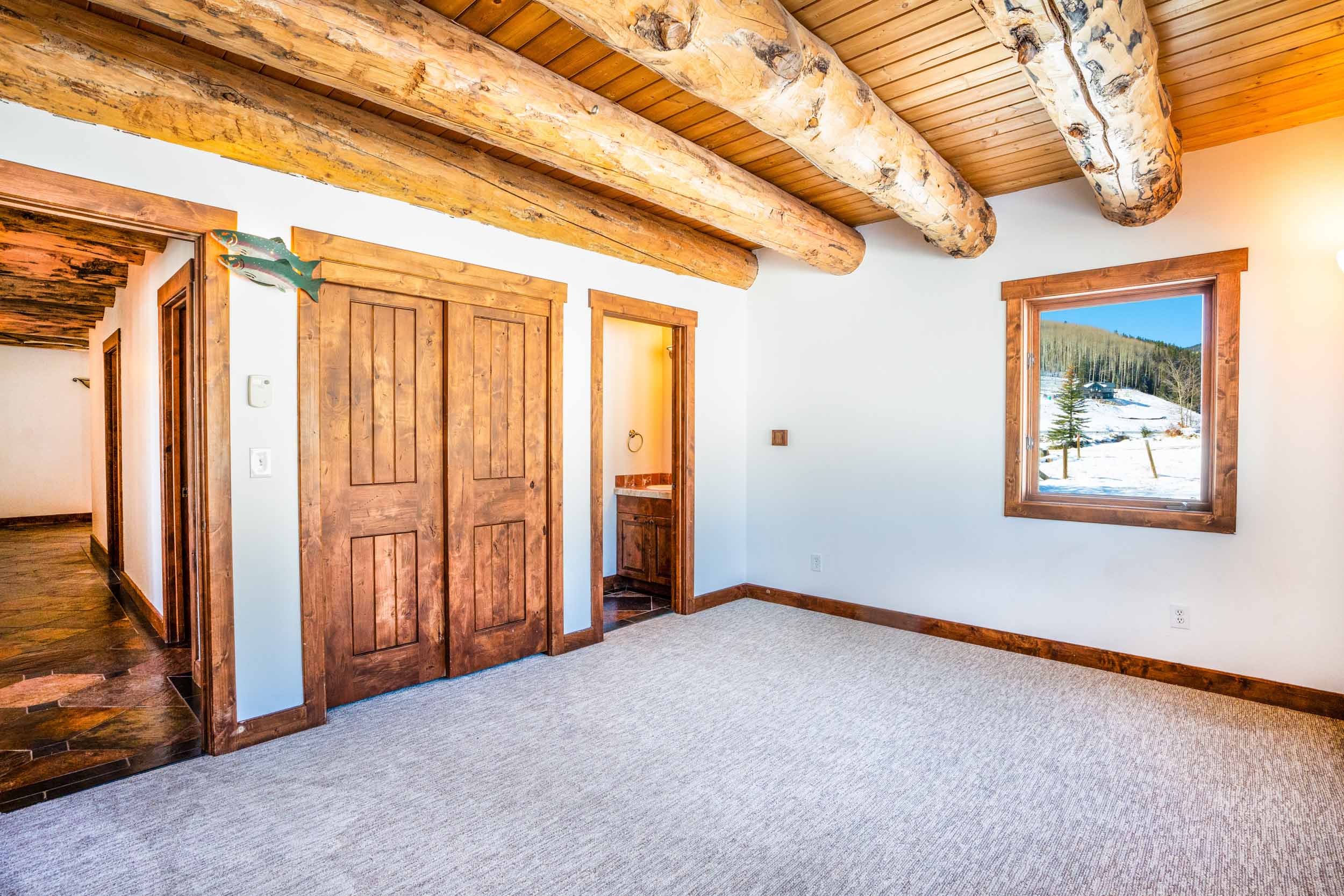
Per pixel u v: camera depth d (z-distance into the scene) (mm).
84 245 3900
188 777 2363
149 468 4195
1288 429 3004
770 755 2545
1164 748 2602
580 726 2799
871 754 2555
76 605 4715
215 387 2541
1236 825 2082
